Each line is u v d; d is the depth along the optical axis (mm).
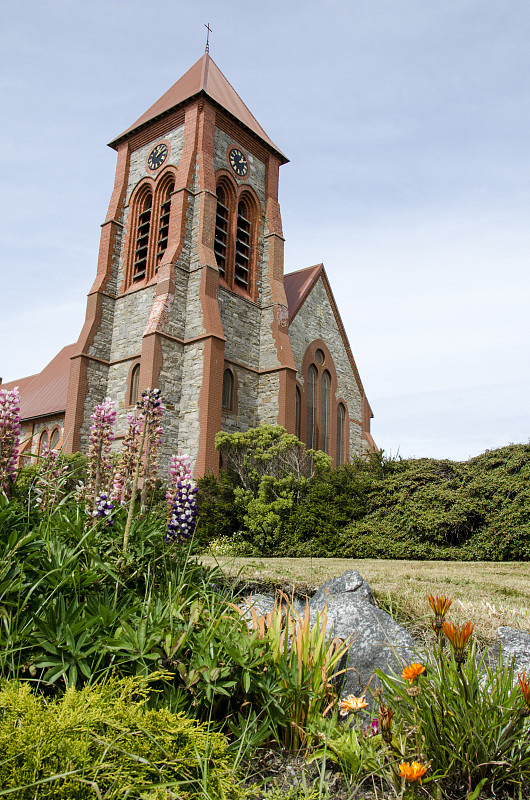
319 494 20469
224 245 35562
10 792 2736
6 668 4082
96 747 3207
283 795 3840
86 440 33969
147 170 37719
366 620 6156
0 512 5074
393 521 17938
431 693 4070
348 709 4355
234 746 4281
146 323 34188
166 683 4344
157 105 40312
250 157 39125
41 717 3211
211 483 24500
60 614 4297
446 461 19781
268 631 5086
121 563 5359
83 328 35594
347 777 4082
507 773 3826
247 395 35125
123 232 38125
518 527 15297
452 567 12812
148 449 7352
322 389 41000
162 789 3139
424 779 3666
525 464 17453
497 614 7164
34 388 49531
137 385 33969
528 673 5098
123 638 4355
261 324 37406
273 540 19641
